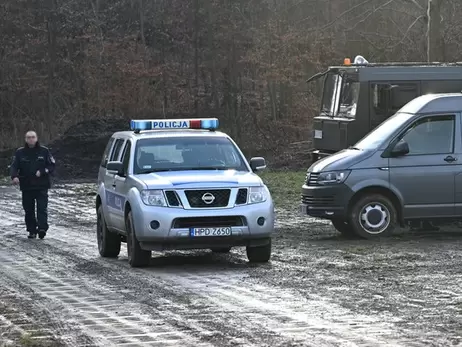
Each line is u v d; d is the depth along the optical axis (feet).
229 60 203.62
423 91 89.04
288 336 33.19
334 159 65.36
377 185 63.98
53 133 199.82
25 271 53.62
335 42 202.49
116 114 203.51
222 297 42.29
